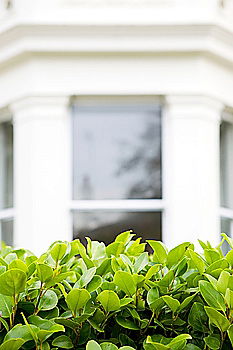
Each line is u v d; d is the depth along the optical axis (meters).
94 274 1.60
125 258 1.62
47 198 5.67
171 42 5.74
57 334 1.51
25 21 5.66
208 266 1.66
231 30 5.89
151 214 5.82
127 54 5.79
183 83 5.79
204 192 5.75
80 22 5.67
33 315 1.45
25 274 1.39
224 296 1.45
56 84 5.77
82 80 5.78
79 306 1.45
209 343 1.47
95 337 1.53
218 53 5.87
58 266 1.62
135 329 1.50
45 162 5.71
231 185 6.39
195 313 1.53
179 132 5.77
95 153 5.88
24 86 5.85
